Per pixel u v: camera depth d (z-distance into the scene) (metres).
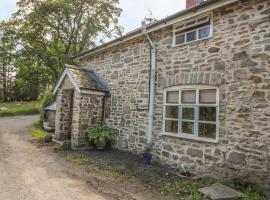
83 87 9.20
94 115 9.72
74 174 6.12
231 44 5.66
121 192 4.99
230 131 5.53
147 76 8.02
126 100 8.91
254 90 5.17
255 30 5.24
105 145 9.32
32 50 21.59
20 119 22.58
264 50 5.07
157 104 7.55
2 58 22.69
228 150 5.54
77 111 9.33
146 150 7.48
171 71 7.14
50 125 14.98
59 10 20.33
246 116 5.26
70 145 9.43
